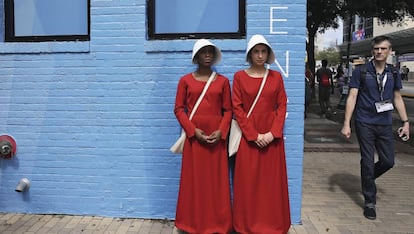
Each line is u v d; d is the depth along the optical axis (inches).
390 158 185.0
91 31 175.5
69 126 180.2
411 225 176.9
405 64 2503.7
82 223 175.2
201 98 155.3
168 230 168.6
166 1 176.6
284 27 167.8
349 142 376.5
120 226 172.4
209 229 157.3
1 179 185.3
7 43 179.3
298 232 167.8
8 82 180.9
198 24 176.4
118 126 178.2
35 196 184.7
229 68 171.3
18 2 183.8
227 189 158.9
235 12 174.9
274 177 154.7
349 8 718.5
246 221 155.5
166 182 178.9
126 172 179.8
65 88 178.9
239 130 158.2
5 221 177.2
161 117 176.4
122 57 175.5
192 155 156.5
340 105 654.5
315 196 217.5
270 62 158.1
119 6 174.1
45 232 165.9
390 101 181.2
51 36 183.3
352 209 196.9
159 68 174.6
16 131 182.5
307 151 336.5
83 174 181.8
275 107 158.1
